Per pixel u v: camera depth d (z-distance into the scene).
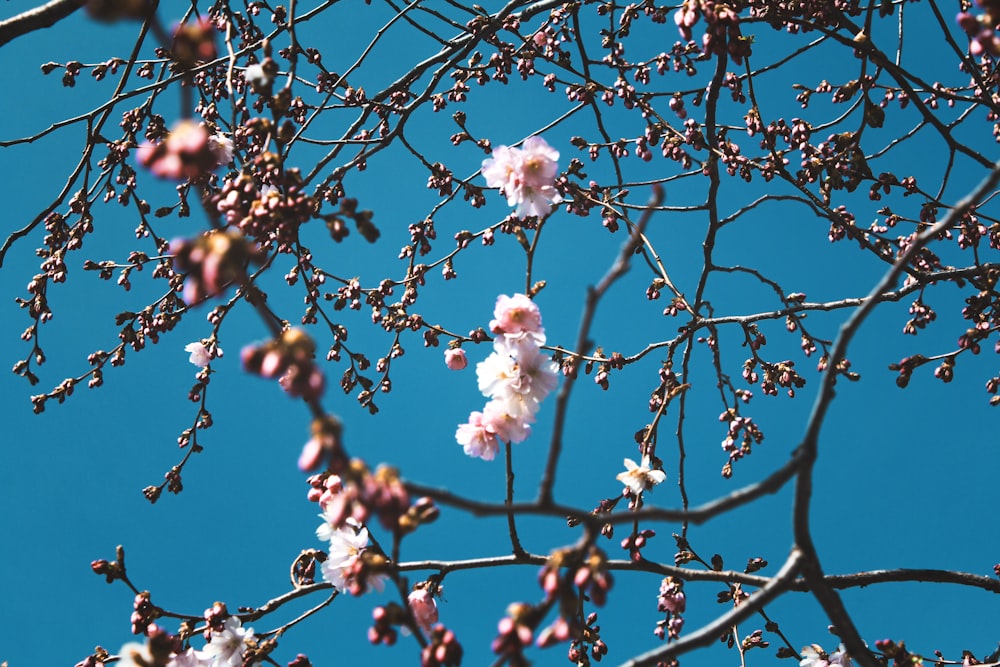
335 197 5.18
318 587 4.14
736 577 3.94
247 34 5.80
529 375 3.53
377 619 2.57
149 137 4.45
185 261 2.05
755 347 5.09
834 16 4.93
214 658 3.77
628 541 4.03
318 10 5.36
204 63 4.89
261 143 4.70
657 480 4.42
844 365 5.11
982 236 5.37
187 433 5.59
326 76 5.68
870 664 2.99
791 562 2.92
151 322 5.59
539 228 3.72
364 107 5.68
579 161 5.01
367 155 5.21
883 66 4.93
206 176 4.59
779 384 5.12
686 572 3.96
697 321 5.05
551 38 5.67
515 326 3.54
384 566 2.62
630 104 5.29
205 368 5.63
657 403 5.03
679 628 4.43
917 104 5.04
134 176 5.64
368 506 2.18
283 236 3.18
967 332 4.99
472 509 2.31
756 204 4.93
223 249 2.01
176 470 5.54
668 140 5.11
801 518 2.89
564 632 2.44
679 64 5.39
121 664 3.09
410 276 5.58
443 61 5.82
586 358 5.07
